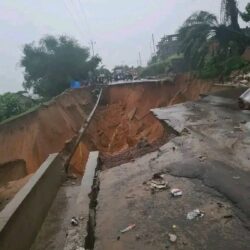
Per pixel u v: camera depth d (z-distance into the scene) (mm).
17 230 5359
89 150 21734
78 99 35562
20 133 16953
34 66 42312
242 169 6965
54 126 21641
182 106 18422
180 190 6289
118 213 5754
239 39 27047
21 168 14797
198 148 8992
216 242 4395
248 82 22250
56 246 5906
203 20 27594
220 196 5770
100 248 4738
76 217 5949
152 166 8133
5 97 22703
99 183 7551
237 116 13094
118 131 30859
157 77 46156
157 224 5113
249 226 4680
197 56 27953
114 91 43469
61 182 9391
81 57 45969
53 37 43938
